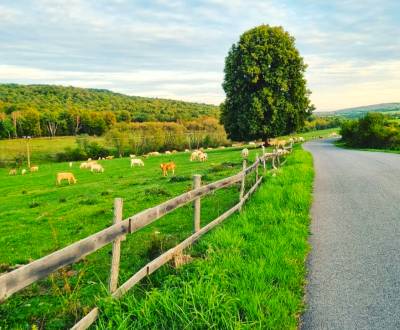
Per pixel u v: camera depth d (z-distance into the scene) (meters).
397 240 8.09
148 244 8.15
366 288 5.73
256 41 52.88
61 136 138.62
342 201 12.62
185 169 34.56
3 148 103.12
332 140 93.88
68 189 27.66
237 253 6.79
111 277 4.88
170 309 4.64
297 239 7.93
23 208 19.50
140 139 94.44
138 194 18.14
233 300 4.90
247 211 10.49
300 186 14.33
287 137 93.62
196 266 6.02
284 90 52.03
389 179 17.19
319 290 5.71
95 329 4.45
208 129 112.62
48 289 6.46
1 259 9.08
